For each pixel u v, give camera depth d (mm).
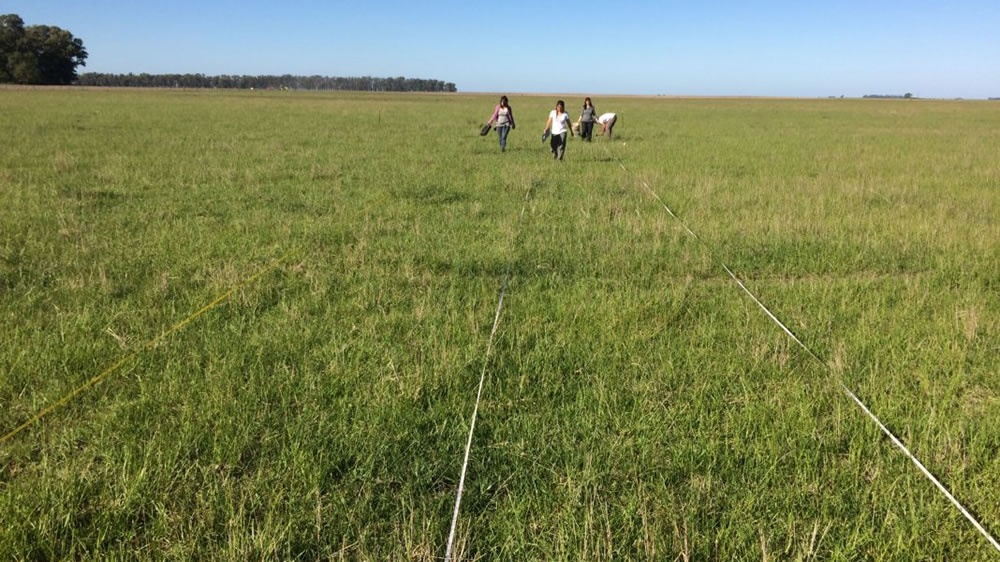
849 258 6871
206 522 2617
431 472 2971
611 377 3963
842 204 9781
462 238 7488
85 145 16859
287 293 5488
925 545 2572
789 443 3205
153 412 3400
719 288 5910
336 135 21984
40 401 3479
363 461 3051
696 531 2586
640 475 2977
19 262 6031
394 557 2443
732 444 3227
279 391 3639
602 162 15289
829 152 18281
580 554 2438
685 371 4039
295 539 2541
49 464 2996
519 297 5465
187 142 18219
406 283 5820
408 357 4152
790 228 8109
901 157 17031
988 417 3506
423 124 29281
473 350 4254
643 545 2531
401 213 8852
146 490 2764
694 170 14008
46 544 2463
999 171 13867
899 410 3590
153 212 8562
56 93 66312
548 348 4332
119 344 4262
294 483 2863
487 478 2938
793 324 5000
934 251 7117
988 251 6980
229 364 3943
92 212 8438
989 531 2668
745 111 55094
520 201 10023
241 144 18109
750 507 2738
